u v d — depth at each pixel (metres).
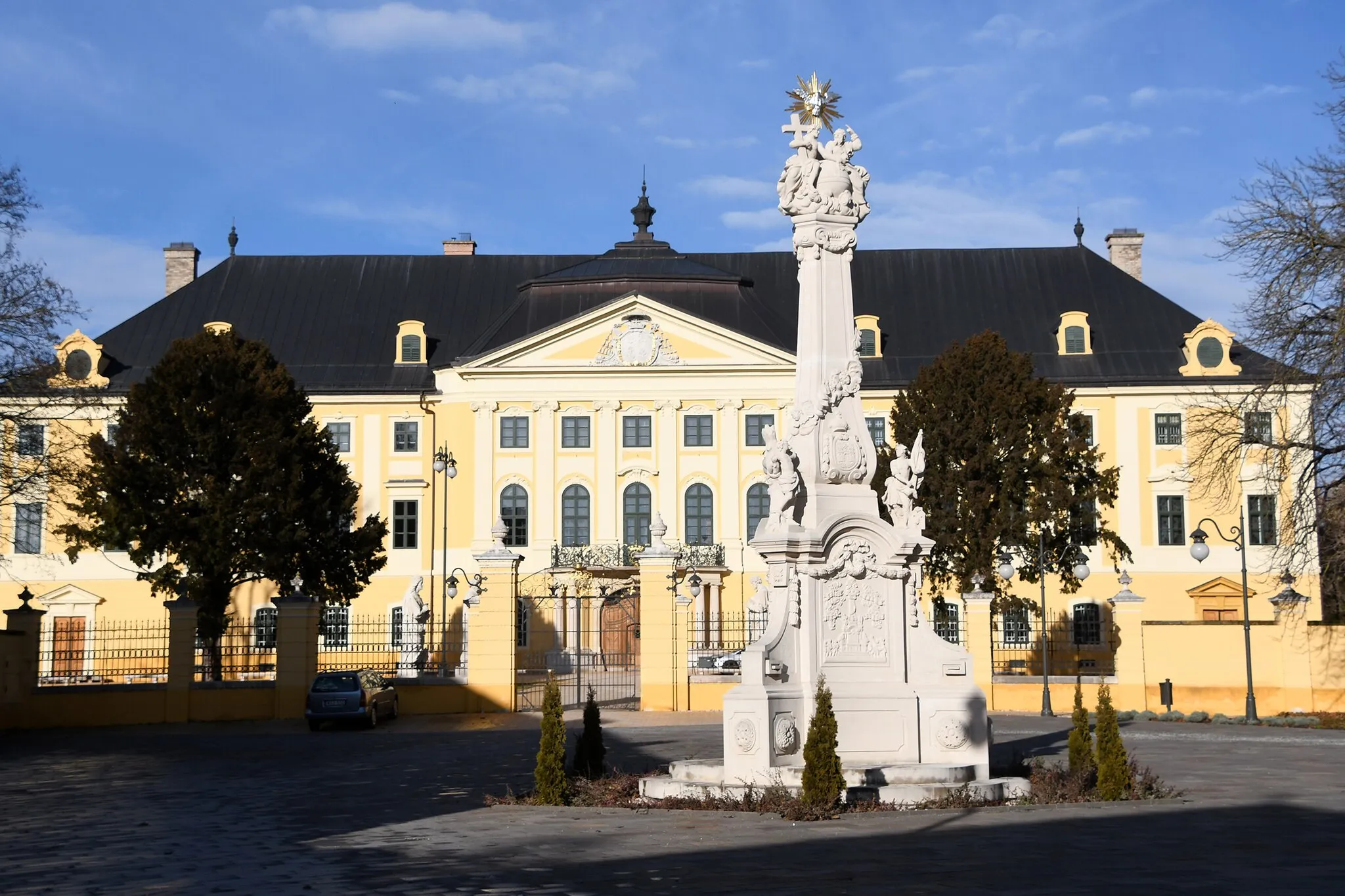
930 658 20.78
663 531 43.41
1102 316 76.31
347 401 74.44
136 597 71.38
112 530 54.00
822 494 20.88
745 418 74.31
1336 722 37.41
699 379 74.19
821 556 20.48
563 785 20.17
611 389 74.25
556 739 20.23
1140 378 72.31
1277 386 40.41
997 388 55.81
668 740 32.00
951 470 55.75
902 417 57.50
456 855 15.30
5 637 39.19
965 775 19.81
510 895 12.80
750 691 19.67
